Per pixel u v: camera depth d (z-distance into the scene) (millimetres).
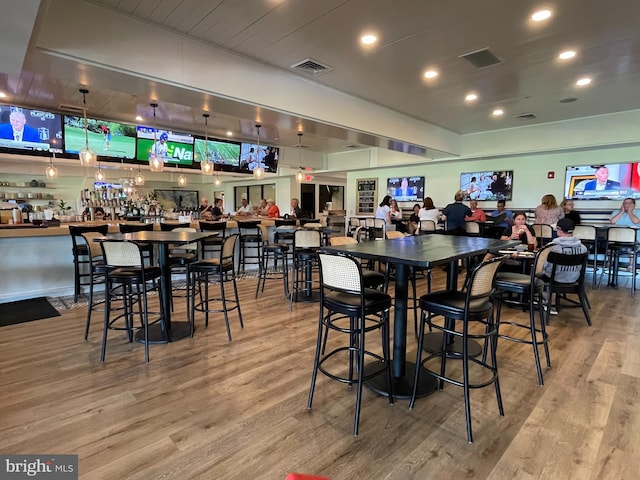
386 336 2238
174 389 2279
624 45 3367
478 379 2441
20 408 2051
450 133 7137
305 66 3895
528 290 2645
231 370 2545
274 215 8352
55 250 4473
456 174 8227
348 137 5445
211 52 3383
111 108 5242
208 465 1630
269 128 6777
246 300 4367
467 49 3469
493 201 7664
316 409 2080
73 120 5691
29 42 2350
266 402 2145
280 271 6129
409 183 9148
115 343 3002
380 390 2252
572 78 4227
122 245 2684
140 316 3381
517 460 1668
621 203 6082
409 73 4082
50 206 10281
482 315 1927
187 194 15148
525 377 2475
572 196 6605
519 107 5453
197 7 2758
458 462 1655
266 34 3182
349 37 3229
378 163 9383
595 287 5195
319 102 4457
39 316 3689
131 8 2785
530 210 7086
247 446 1759
